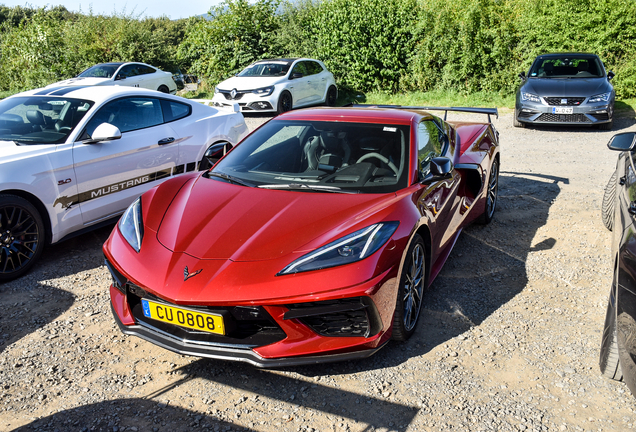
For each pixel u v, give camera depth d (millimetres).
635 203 2629
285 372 2697
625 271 2254
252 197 3062
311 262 2496
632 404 2455
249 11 16562
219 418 2336
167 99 5332
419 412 2385
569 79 10469
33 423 2289
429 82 14867
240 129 6117
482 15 13719
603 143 8961
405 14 14688
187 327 2516
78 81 14703
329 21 15461
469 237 4723
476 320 3242
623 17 12578
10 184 3721
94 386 2572
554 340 3012
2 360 2791
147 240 2826
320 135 3580
